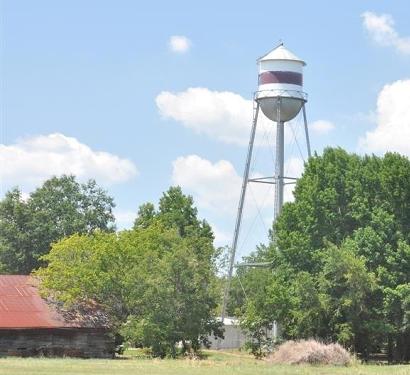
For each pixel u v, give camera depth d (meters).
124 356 74.75
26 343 71.56
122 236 82.38
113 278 76.38
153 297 73.38
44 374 47.34
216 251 83.19
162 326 72.62
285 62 88.94
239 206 91.06
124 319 76.12
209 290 74.94
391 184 77.62
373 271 76.25
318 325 75.38
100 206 129.88
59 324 72.31
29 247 121.50
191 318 73.44
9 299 75.44
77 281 76.25
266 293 79.12
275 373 52.12
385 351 88.69
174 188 108.00
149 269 75.31
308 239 79.88
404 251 74.94
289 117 89.31
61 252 79.88
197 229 105.19
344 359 62.25
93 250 79.56
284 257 80.94
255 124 91.31
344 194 80.94
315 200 80.75
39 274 77.75
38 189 127.38
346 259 72.75
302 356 62.31
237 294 119.31
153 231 82.81
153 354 73.44
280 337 79.81
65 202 127.25
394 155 79.38
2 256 120.81
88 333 73.44
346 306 73.19
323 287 74.44
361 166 81.31
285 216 83.06
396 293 72.75
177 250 75.44
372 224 77.69
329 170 81.88
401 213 77.62
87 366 55.03
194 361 63.66
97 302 77.19
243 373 51.69
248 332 80.88
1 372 48.16
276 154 88.75
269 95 88.69
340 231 80.56
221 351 93.44
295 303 75.19
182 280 73.94
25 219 122.88
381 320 73.75
